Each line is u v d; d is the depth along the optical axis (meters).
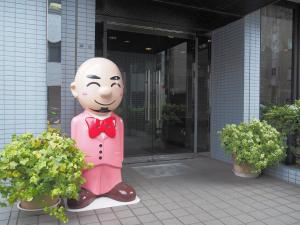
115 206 3.73
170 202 3.90
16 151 2.95
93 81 3.64
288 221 3.35
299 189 4.48
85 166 3.30
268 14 6.40
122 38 6.39
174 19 5.93
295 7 6.21
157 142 7.08
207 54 7.04
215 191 4.37
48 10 3.94
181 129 7.25
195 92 7.08
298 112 4.78
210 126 7.05
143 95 6.84
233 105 6.32
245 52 6.04
